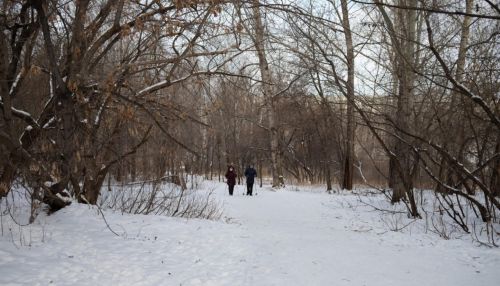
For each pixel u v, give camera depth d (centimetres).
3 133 673
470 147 1295
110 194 1178
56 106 769
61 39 816
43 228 670
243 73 923
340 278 586
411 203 1222
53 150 756
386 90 1348
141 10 802
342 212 1391
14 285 460
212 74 795
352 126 2430
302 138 3706
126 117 739
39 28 760
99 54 886
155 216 907
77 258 576
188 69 818
